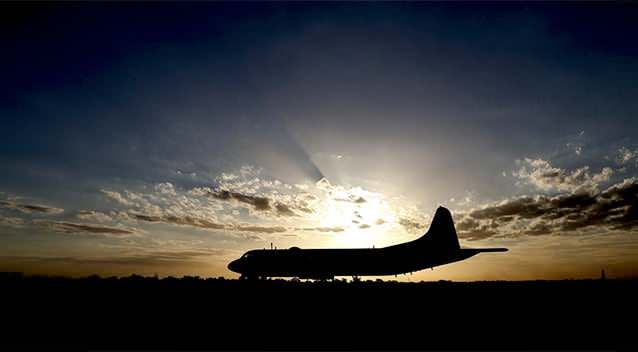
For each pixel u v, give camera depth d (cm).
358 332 2050
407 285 3262
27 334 1869
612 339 1941
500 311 2461
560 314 2391
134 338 1866
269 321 2225
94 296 2545
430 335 2012
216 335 1964
